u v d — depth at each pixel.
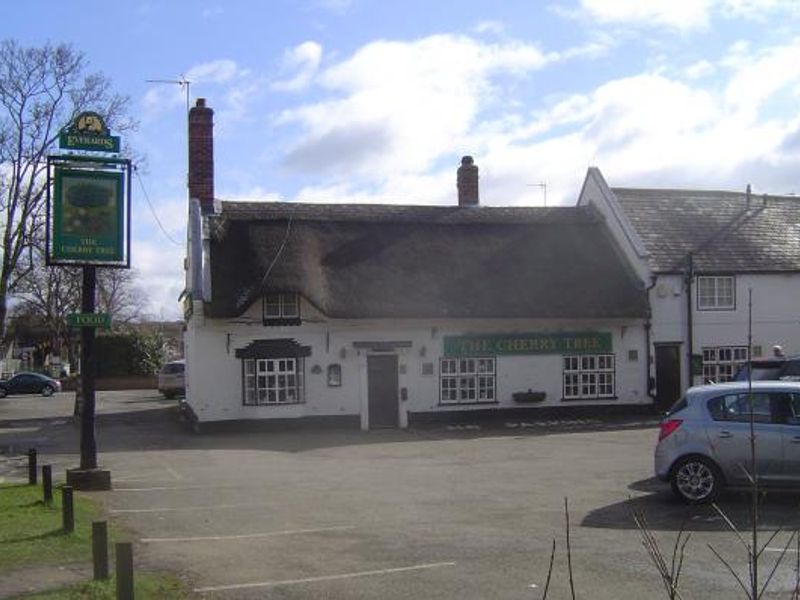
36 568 8.85
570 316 29.23
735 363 31.17
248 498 14.10
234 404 27.05
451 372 28.80
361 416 27.77
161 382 45.00
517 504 13.18
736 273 31.30
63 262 15.44
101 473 15.18
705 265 31.12
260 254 27.78
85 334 15.62
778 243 33.22
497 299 29.08
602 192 33.31
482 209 32.72
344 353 27.80
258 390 27.17
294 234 29.00
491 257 30.62
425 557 9.59
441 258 30.06
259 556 9.75
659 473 12.94
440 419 28.55
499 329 29.19
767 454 12.25
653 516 11.91
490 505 13.12
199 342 26.92
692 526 11.15
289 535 10.97
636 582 8.38
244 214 29.56
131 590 6.65
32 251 38.59
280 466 18.77
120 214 15.83
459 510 12.71
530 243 31.62
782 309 31.88
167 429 28.27
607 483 15.21
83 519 11.71
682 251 31.72
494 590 8.16
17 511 12.01
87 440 15.46
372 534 10.97
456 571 8.91
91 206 15.66
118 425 29.84
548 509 12.65
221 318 26.62
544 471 17.06
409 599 7.91
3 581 8.35
